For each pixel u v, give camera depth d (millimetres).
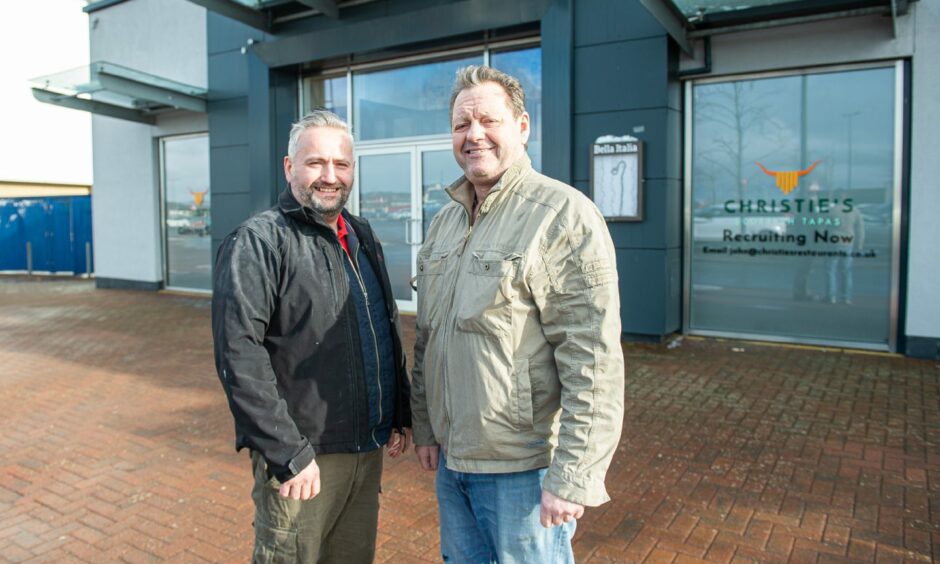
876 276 6449
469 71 1945
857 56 6273
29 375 6184
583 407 1732
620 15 6859
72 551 3037
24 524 3291
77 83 9492
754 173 6930
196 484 3730
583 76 7098
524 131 1993
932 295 6102
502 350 1820
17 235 16562
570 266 1771
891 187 6324
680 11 6207
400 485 3713
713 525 3146
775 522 3164
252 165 9672
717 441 4215
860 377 5590
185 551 3027
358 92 9305
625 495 3475
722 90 7008
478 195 2018
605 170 7012
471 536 2086
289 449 1885
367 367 2184
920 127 6066
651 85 6770
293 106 9688
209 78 10352
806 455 3963
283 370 2051
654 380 5605
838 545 2947
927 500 3359
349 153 2137
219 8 8625
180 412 5008
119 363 6621
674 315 7219
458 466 1899
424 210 8875
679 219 7254
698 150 7180
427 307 2125
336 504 2207
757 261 6984
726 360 6250
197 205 11680
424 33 7949
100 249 12961
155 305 10500
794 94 6680
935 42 5957
